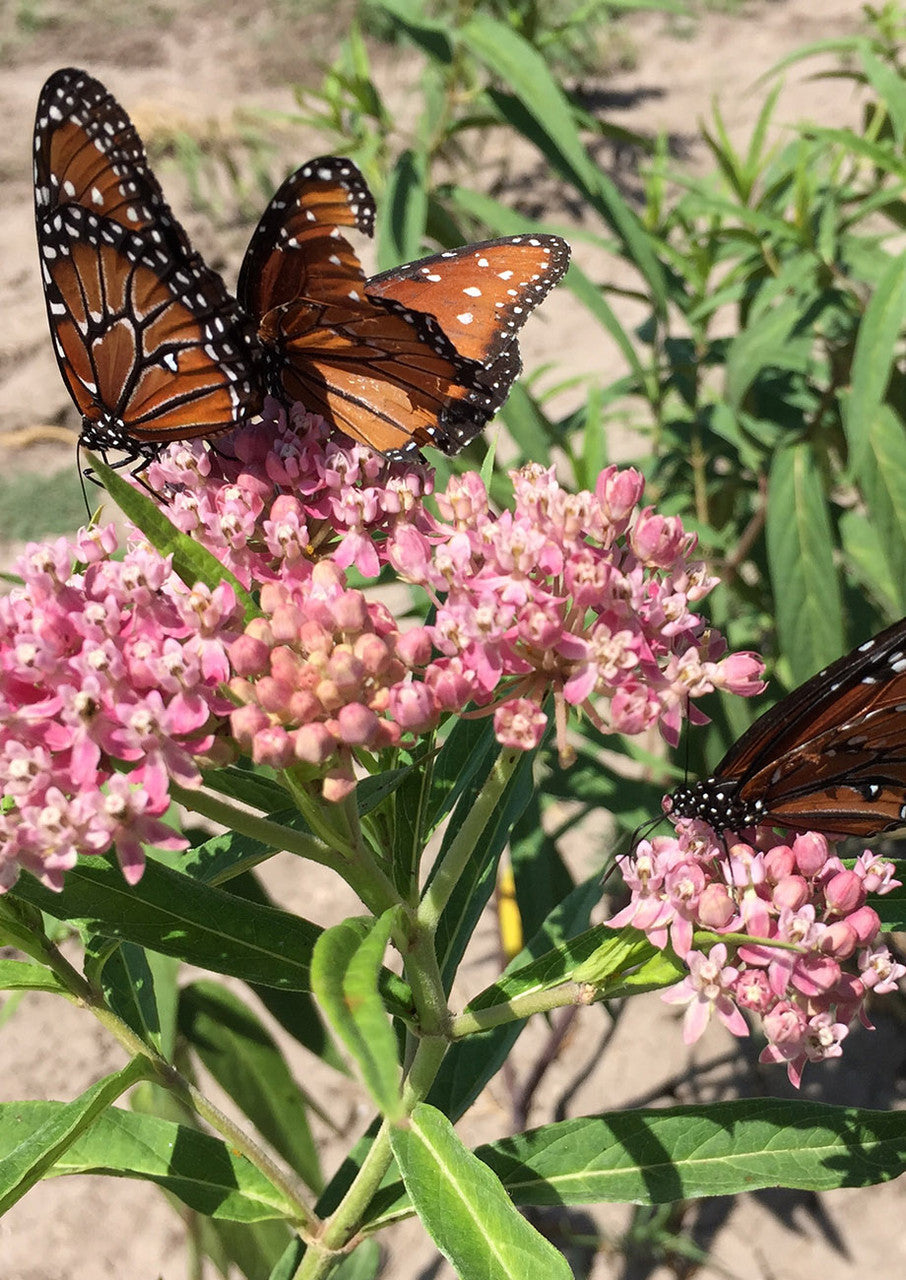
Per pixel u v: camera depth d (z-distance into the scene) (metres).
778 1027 0.13
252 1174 0.16
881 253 0.29
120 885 0.15
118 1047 0.37
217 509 0.16
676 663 0.15
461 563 0.15
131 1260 0.32
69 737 0.13
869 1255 0.31
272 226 0.15
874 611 0.32
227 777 0.15
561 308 0.69
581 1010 0.36
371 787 0.14
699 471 0.33
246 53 1.00
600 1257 0.32
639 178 0.80
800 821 0.15
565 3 0.93
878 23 0.34
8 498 0.55
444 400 0.16
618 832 0.37
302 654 0.14
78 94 0.14
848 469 0.33
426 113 0.34
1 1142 0.16
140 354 0.15
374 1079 0.09
